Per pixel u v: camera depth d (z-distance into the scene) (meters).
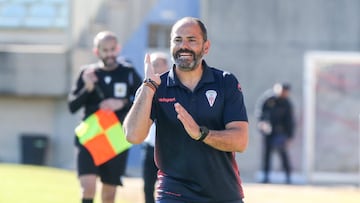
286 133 47.44
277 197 34.31
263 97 50.69
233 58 54.50
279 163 51.78
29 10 58.69
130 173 50.25
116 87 22.31
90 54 55.28
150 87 14.31
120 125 22.16
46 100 55.84
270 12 54.53
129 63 22.86
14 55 55.44
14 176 35.56
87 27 55.53
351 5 54.62
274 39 54.44
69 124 55.44
